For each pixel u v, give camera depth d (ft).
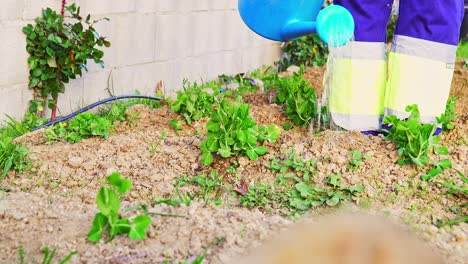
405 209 9.68
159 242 8.38
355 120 11.19
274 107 12.25
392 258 6.13
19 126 11.41
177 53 14.60
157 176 10.19
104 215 8.36
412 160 10.24
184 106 11.85
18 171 10.12
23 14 11.60
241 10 10.92
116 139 10.98
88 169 10.25
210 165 10.40
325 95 11.43
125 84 13.48
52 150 10.62
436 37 10.86
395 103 11.03
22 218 8.81
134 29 13.48
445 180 10.17
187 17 14.71
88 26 12.54
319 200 9.73
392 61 11.07
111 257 8.14
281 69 17.78
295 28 10.78
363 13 11.02
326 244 6.20
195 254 8.22
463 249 8.66
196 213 8.90
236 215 8.92
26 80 11.85
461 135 11.71
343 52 11.10
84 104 12.76
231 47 16.17
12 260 8.11
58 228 8.62
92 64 12.78
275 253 6.62
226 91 14.02
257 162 10.35
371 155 10.43
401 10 11.00
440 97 11.00
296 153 10.43
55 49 11.85
